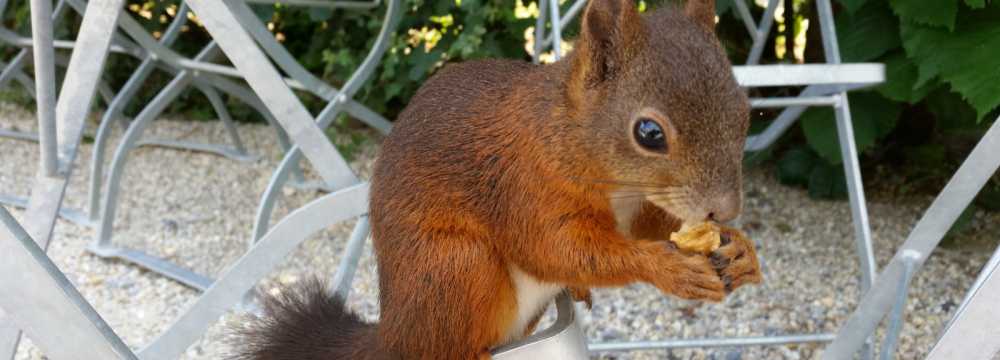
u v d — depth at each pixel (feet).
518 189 1.64
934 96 3.01
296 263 2.93
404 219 1.70
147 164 3.99
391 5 2.61
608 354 2.35
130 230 3.22
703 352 2.34
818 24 3.43
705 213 1.53
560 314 1.72
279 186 2.49
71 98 1.74
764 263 2.87
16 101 4.92
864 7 2.95
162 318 2.56
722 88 1.53
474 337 1.70
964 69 2.57
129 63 4.69
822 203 3.37
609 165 1.58
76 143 1.74
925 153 3.55
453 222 1.69
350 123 4.30
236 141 4.03
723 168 1.53
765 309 2.54
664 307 2.57
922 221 1.86
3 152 4.17
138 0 4.51
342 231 3.19
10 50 4.83
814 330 2.42
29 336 1.43
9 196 3.55
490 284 1.69
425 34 3.76
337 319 1.89
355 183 1.93
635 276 1.60
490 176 1.66
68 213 3.34
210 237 3.18
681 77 1.53
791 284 2.71
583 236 1.62
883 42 2.89
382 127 2.88
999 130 1.77
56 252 3.00
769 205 3.36
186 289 2.75
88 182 3.80
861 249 2.21
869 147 3.49
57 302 1.42
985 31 2.60
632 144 1.55
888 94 2.85
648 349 2.26
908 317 2.45
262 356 1.87
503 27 3.71
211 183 3.74
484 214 1.68
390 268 1.73
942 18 2.57
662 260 1.58
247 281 1.94
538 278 1.68
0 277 1.41
